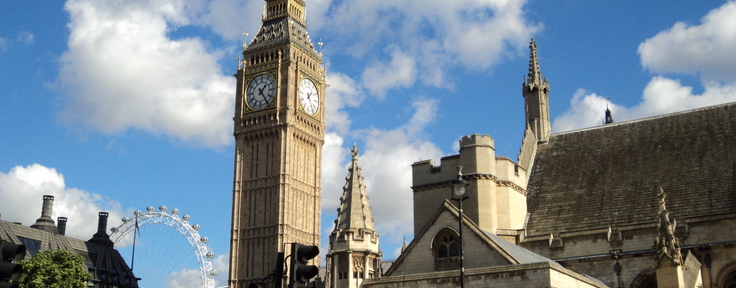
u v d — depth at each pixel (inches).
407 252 2250.2
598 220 2721.5
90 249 5748.0
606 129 3159.5
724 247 2383.1
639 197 2733.8
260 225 6353.3
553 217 2839.6
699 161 2755.9
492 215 2728.8
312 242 6599.4
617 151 3009.4
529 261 2161.7
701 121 2935.5
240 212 6476.4
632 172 2864.2
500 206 2787.9
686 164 2770.7
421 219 2864.2
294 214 6422.2
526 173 3083.2
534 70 3408.0
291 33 6771.7
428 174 2898.6
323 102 7076.8
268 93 6609.3
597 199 2819.9
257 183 6481.3
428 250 2213.3
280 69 6628.9
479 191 2748.5
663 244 2164.1
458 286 2047.2
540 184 3029.0
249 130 6604.3
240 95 6756.9
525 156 3134.8
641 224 2598.4
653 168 2832.2
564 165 3073.3
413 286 2118.6
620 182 2847.0
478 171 2765.7
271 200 6373.0
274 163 6451.8
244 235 6407.5
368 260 2479.1
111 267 5836.6
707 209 2546.8
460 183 1839.3
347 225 2506.2
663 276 2148.1
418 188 2901.1
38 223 5954.7
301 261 1175.6
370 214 2578.7
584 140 3166.8
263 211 6382.9
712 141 2812.5
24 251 1134.4
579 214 2792.8
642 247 2495.1
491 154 2807.6
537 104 3351.4
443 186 2847.0
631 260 2497.5
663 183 2738.7
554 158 3142.2
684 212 2578.7
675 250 2154.3
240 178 6560.0
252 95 6688.0
